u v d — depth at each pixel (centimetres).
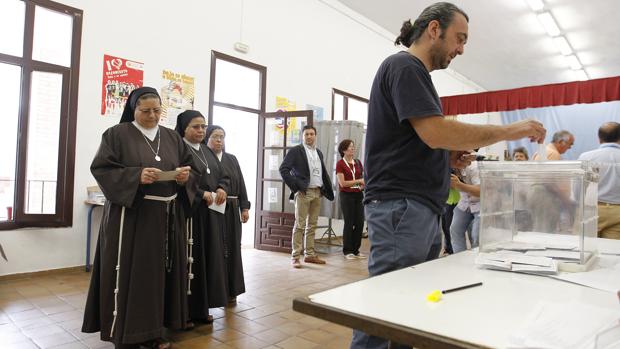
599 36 719
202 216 249
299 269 402
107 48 386
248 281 353
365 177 135
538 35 718
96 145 379
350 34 684
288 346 218
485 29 703
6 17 337
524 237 147
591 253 126
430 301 81
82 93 371
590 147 841
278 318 261
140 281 191
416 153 123
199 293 244
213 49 477
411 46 137
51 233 355
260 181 524
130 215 193
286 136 510
